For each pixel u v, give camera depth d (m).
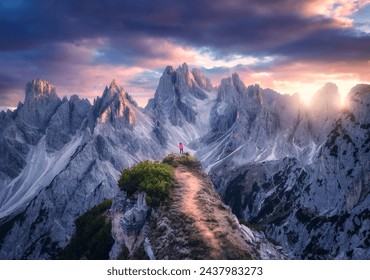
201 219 49.19
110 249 56.12
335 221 133.50
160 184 55.97
